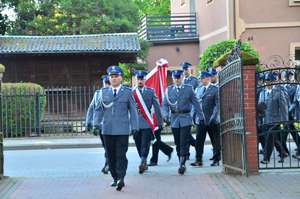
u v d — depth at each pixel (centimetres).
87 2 3409
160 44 3228
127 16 3538
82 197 979
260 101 1333
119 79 1056
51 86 2744
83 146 2033
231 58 1201
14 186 1100
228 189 1014
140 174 1240
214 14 2900
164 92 1362
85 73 2772
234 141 1169
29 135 2331
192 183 1094
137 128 1052
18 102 2322
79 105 2548
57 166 1491
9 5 3397
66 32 3369
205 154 1681
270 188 1005
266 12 2616
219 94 1252
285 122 1223
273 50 2612
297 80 1271
